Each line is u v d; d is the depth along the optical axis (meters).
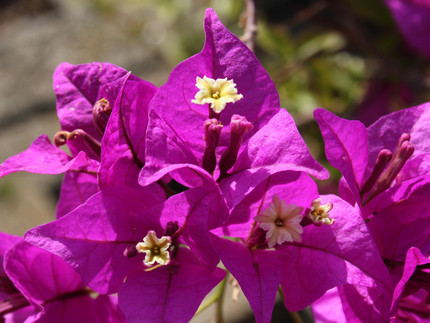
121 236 0.14
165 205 0.14
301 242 0.14
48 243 0.14
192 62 0.15
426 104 0.16
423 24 0.25
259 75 0.15
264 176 0.13
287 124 0.14
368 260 0.14
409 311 0.16
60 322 0.16
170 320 0.14
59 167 0.15
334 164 0.15
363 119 0.31
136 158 0.15
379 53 0.27
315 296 0.14
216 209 0.14
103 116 0.15
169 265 0.14
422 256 0.13
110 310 0.16
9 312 0.16
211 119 0.14
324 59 0.32
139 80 0.15
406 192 0.15
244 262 0.14
